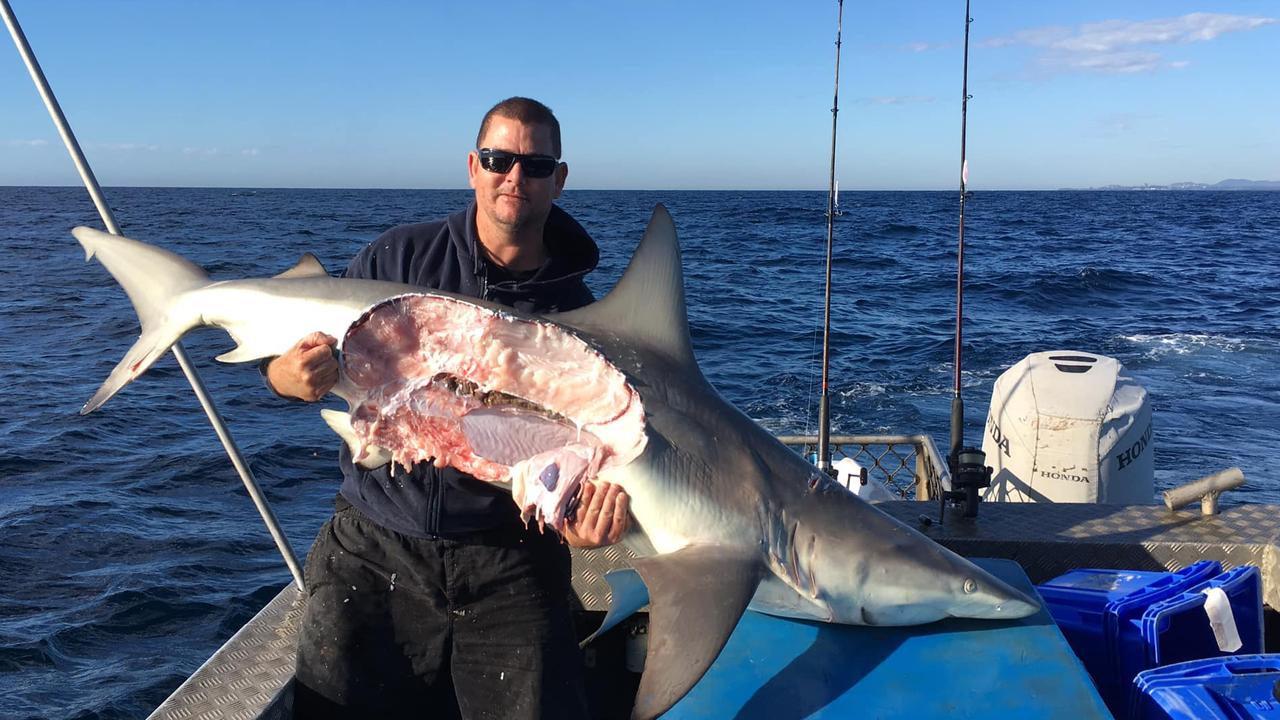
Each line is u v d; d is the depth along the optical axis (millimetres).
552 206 3076
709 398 2760
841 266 34688
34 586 6957
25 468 9773
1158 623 2857
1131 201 162250
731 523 2588
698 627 2320
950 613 2646
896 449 10344
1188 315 22391
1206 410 12594
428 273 2969
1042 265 35156
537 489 2531
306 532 8102
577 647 2895
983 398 13211
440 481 2711
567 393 2705
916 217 81125
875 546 2643
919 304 24297
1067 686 2389
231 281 2889
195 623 6449
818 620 2734
